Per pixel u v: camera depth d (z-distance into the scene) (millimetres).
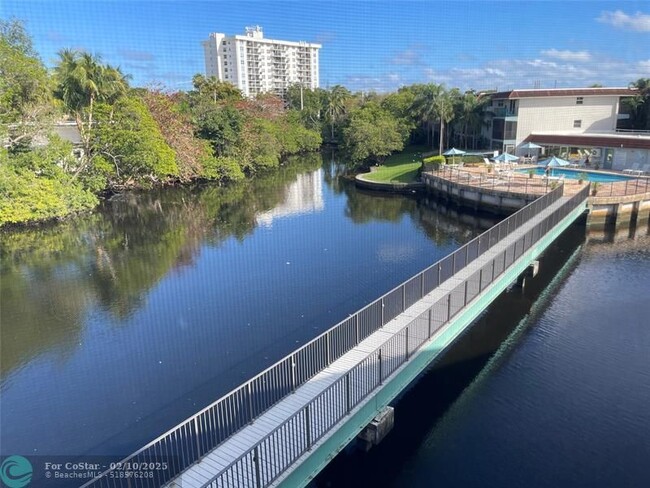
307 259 24047
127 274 22828
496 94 53344
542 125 48062
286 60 169500
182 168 47000
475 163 45281
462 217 33469
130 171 43844
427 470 10086
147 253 26406
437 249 25422
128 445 10844
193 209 38531
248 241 28141
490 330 15938
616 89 48312
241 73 159750
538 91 47500
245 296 19344
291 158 74500
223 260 24453
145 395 12742
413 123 62281
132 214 37156
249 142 55844
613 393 12438
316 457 8445
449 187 36000
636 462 10125
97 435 11234
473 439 10961
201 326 16766
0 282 22219
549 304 17766
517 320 16562
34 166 33781
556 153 45625
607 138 40500
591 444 10695
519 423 11430
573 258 23109
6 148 32469
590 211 27984
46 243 29266
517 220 19938
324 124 95500
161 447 10086
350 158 55094
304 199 41344
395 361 10672
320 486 9812
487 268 14711
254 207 38594
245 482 7465
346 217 34031
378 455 10383
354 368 9203
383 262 23266
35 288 21281
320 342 10547
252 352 14820
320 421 8758
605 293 18734
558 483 9664
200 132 52562
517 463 10211
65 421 11797
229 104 62531
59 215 33781
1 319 17953
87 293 20453
